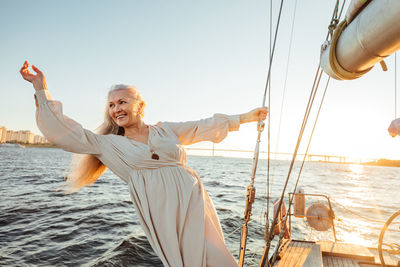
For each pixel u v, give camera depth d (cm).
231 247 746
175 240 125
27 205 1245
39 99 129
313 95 169
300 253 379
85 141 134
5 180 2198
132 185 136
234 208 1295
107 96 148
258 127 169
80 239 786
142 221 133
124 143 138
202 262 124
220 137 162
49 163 4988
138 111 150
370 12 78
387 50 82
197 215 132
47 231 855
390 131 107
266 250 188
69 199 1440
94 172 156
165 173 137
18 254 665
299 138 173
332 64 109
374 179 4950
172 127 159
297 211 523
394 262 349
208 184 2384
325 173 6006
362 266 347
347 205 1583
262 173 4269
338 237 866
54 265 612
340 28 104
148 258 667
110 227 916
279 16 191
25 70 131
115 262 633
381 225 1047
